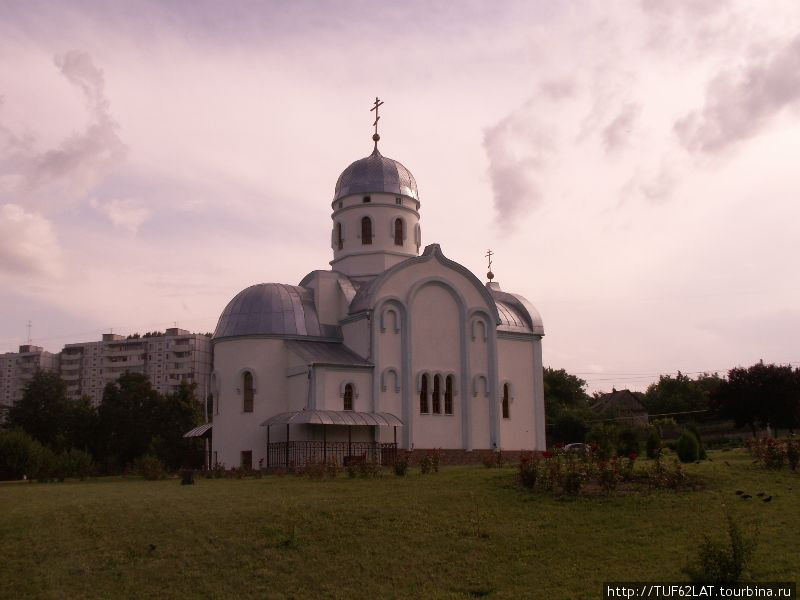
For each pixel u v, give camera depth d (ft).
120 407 268.21
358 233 181.98
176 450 249.75
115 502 88.69
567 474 85.71
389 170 186.60
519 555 68.23
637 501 81.00
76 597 63.62
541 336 182.80
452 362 166.40
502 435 172.76
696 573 60.59
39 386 287.69
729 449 160.86
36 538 75.46
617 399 361.51
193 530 76.38
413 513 79.61
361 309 160.04
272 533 75.00
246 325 160.15
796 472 93.35
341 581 65.05
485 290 171.83
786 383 213.25
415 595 61.93
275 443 152.05
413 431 158.20
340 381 152.35
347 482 100.83
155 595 64.03
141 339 452.35
